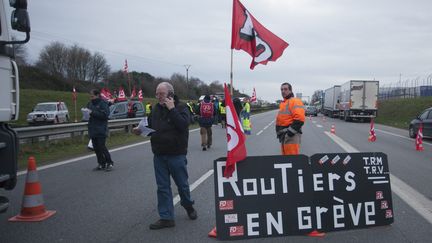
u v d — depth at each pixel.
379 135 21.66
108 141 16.22
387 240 4.89
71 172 9.24
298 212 5.08
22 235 5.05
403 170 9.95
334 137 19.52
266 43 6.92
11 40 4.66
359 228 5.29
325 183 5.21
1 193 7.13
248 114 20.59
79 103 51.03
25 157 11.41
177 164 5.39
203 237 5.03
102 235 5.07
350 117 38.88
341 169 5.29
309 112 56.81
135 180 8.38
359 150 14.11
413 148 15.22
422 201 6.82
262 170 5.04
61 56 83.06
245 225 4.94
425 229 5.32
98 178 8.58
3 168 4.59
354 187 5.31
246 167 5.02
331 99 52.12
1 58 4.55
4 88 4.59
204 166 10.25
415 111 45.25
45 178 8.54
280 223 5.02
